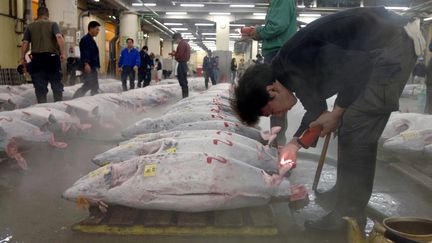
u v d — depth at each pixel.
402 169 3.94
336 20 2.13
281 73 2.08
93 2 23.11
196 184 2.40
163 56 43.78
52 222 2.70
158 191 2.41
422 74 7.97
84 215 2.83
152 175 2.45
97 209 2.62
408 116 4.57
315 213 2.90
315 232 2.54
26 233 2.53
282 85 2.09
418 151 3.90
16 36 15.12
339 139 2.53
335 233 2.52
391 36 2.19
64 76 11.99
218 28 27.02
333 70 2.14
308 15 16.55
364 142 2.43
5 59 14.45
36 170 3.96
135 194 2.43
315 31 2.11
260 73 2.04
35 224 2.67
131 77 13.41
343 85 2.23
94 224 2.49
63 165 4.16
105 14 25.02
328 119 2.33
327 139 2.80
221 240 2.42
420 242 1.62
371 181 2.51
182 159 2.49
